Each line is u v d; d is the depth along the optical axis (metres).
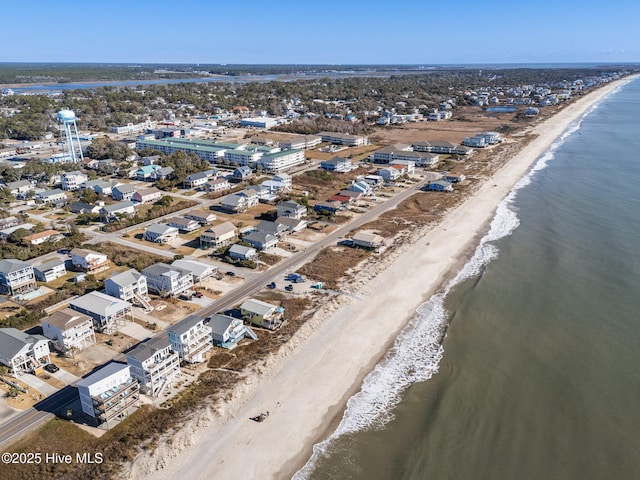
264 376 61.12
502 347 67.88
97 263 88.69
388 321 74.56
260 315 71.12
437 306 79.00
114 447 49.31
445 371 63.31
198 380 59.62
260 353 65.19
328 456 50.28
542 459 49.25
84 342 66.00
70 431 51.34
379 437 52.78
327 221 115.50
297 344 67.69
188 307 75.88
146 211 122.12
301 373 62.25
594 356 65.25
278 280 85.31
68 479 45.59
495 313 76.31
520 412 55.75
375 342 69.38
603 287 83.06
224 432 52.41
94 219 116.69
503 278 87.50
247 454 49.91
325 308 76.12
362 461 49.72
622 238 103.12
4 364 60.28
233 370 61.72
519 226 112.81
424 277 88.50
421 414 56.00
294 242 102.75
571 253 96.94
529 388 59.62
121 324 70.94
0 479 45.31
